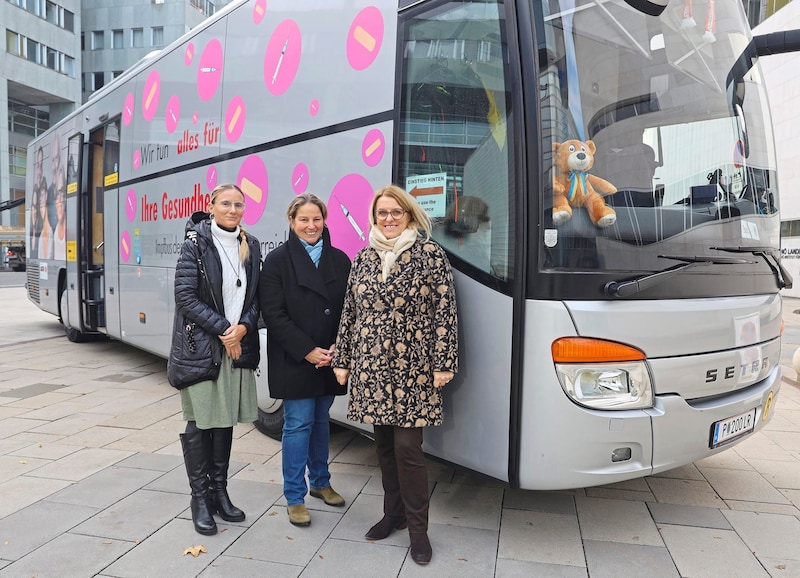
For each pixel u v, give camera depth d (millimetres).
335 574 2820
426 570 2857
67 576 2791
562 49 2863
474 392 3018
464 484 3859
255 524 3309
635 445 2846
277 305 3145
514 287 2807
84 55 48875
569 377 2742
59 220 8906
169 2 47156
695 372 2973
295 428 3232
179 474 4004
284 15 4348
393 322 2850
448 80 3162
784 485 3906
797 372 6859
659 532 3252
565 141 2818
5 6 39781
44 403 5809
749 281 3309
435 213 3219
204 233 3178
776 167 3791
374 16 3631
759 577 2820
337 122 3832
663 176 3096
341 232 3807
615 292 2754
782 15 20719
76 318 8305
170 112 5840
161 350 6090
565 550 3053
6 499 3602
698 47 3375
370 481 3902
